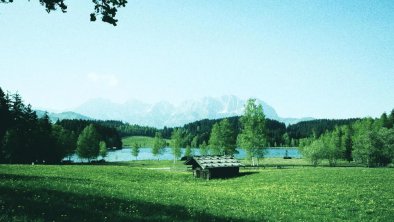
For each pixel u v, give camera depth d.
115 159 170.50
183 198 28.98
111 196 23.70
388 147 99.12
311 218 23.72
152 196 27.64
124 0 11.89
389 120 149.00
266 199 33.22
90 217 15.51
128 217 16.45
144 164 116.94
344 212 26.47
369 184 43.94
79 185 29.81
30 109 101.75
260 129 89.12
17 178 31.59
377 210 27.19
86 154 123.00
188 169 87.69
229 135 103.12
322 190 39.97
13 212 14.52
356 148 106.00
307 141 154.25
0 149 93.31
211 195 34.28
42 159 103.38
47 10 11.90
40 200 18.14
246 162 119.00
